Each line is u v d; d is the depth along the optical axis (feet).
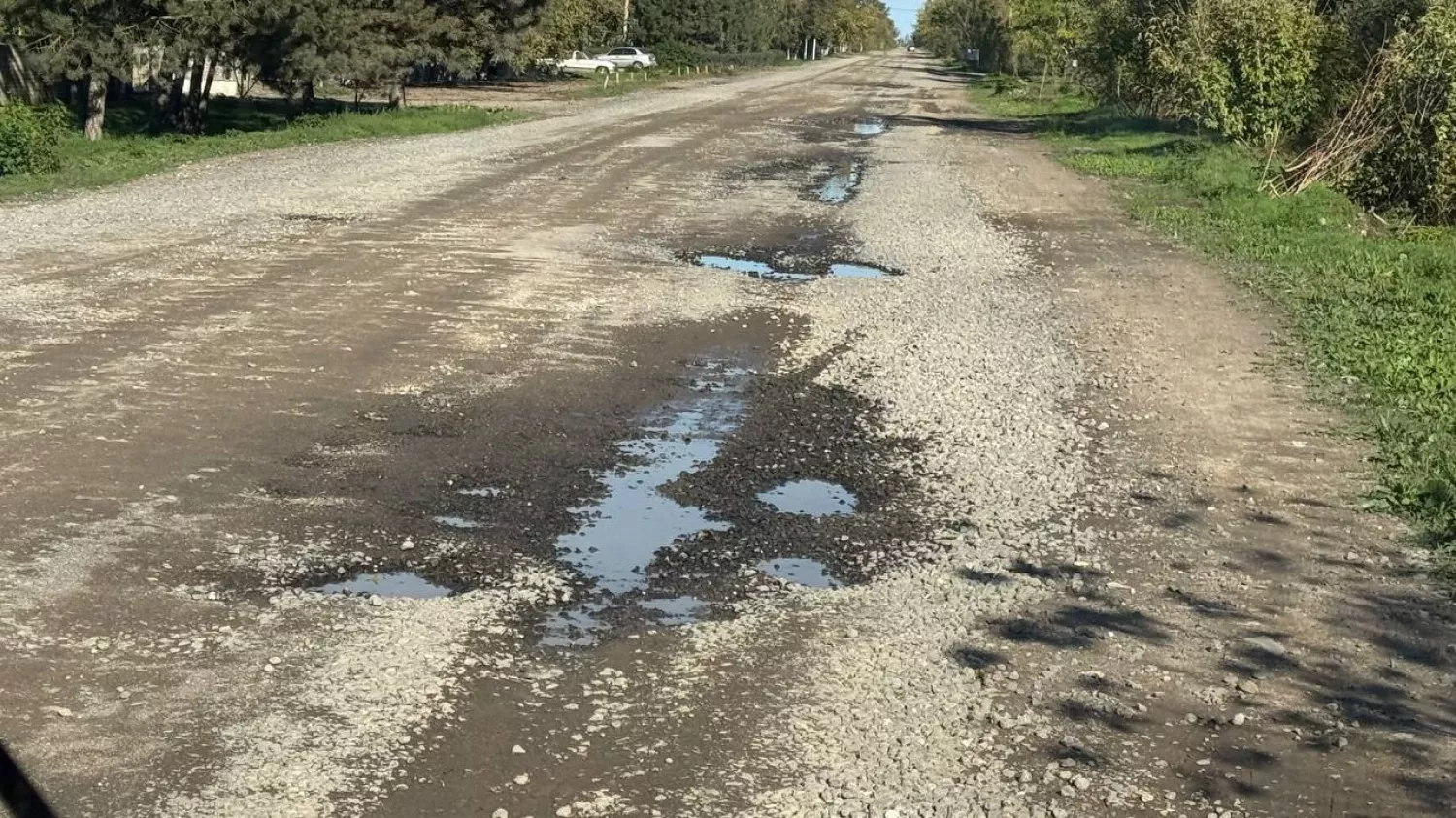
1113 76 127.13
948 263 51.70
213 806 14.15
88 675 16.87
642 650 18.42
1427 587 21.66
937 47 459.73
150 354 32.83
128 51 90.27
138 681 16.79
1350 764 16.01
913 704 17.08
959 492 25.73
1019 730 16.51
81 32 87.92
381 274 44.34
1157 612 20.30
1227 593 21.16
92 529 21.71
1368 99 71.97
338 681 17.04
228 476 24.57
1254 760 16.01
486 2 135.54
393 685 17.01
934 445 28.66
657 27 275.80
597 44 247.91
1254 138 82.17
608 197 66.33
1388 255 54.65
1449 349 37.96
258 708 16.25
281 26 100.17
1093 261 53.21
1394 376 35.01
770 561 21.97
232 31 95.30
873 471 26.89
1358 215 66.95
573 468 26.27
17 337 33.83
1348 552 23.09
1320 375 35.40
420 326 37.35
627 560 21.74
